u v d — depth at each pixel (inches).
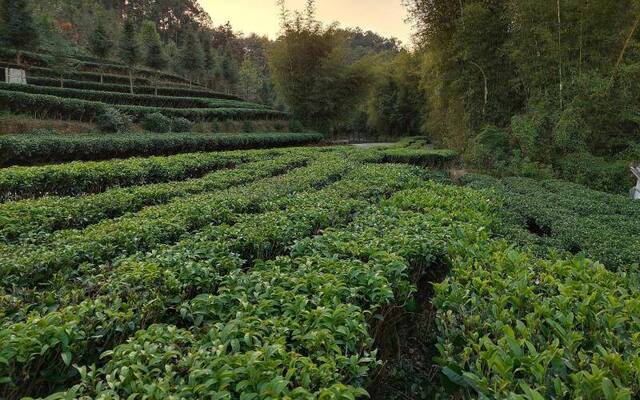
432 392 126.1
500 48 591.8
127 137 567.5
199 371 72.7
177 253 141.1
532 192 369.1
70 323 91.0
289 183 311.1
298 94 1102.4
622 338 95.3
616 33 491.2
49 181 310.8
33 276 136.7
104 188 346.6
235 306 107.3
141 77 1341.0
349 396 70.6
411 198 251.4
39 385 90.6
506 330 86.0
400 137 1560.0
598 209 305.4
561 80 516.1
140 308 109.0
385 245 147.7
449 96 687.1
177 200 244.8
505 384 72.6
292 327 92.9
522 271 124.0
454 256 147.0
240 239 165.3
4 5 884.0
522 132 539.8
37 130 589.9
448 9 635.5
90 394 77.9
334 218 211.9
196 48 1550.2
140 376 74.8
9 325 95.7
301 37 1069.8
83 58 1346.0
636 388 76.7
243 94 1820.9
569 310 103.6
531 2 507.8
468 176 469.4
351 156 531.8
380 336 123.8
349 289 111.6
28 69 1023.0
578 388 72.7
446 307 112.7
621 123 525.0
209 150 701.3
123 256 146.5
